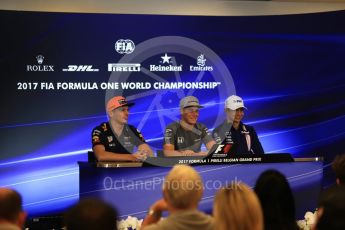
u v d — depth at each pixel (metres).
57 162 9.40
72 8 9.62
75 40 9.52
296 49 10.23
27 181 9.25
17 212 3.60
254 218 3.27
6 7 9.38
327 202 2.58
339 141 10.30
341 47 10.34
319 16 10.28
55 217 8.38
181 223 3.51
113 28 9.68
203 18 9.96
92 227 2.59
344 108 10.31
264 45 10.16
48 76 9.40
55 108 9.43
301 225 6.37
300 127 10.23
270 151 10.10
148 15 9.80
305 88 10.27
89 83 9.57
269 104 10.15
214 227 3.53
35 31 9.37
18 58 9.29
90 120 9.56
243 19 10.09
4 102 9.21
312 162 6.67
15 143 9.23
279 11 10.28
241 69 10.08
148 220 3.95
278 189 3.95
